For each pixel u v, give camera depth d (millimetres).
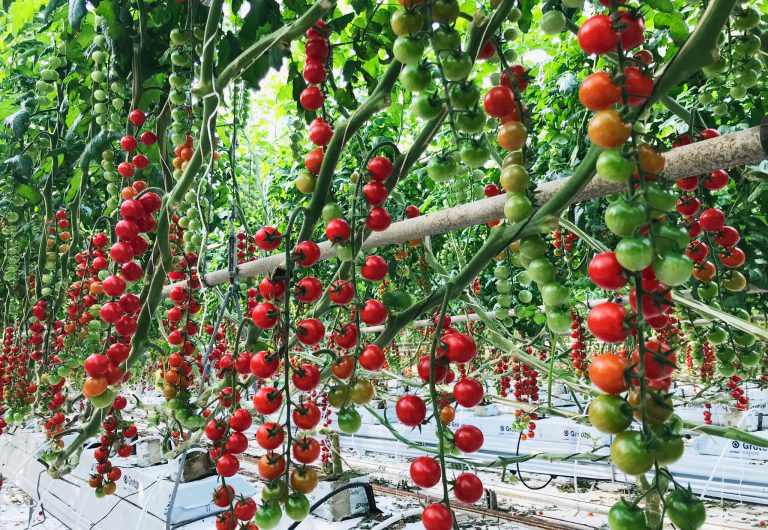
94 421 1734
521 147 829
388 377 2387
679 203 1163
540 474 5988
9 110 2814
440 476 769
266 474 816
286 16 2047
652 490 543
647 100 617
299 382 872
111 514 3564
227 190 3055
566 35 3174
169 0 2080
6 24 2918
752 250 2016
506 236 829
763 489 4699
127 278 1421
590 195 1074
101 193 3068
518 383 3398
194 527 3070
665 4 1289
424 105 808
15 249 2885
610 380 572
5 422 2426
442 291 923
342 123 1011
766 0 2383
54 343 2367
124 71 2170
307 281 908
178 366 1453
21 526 5305
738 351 1333
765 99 1906
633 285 638
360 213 969
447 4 816
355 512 3873
